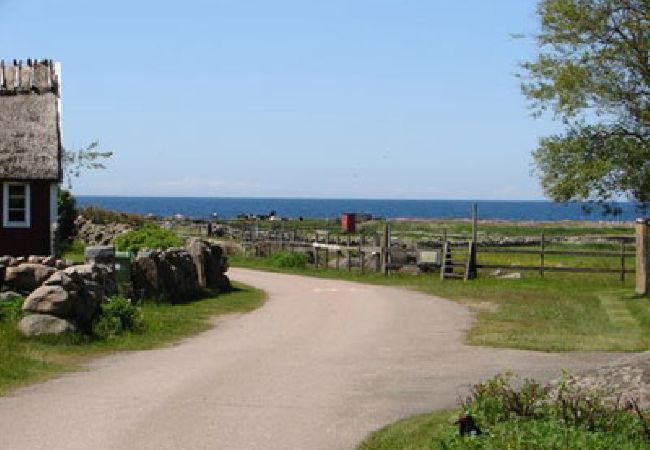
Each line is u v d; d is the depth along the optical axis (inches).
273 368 579.2
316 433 406.6
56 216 1173.1
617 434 339.9
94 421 418.3
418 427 412.5
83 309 671.8
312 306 975.6
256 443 386.6
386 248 1472.7
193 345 679.7
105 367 569.9
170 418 428.8
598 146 1117.7
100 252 825.5
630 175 1095.0
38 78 1212.5
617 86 1102.4
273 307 965.2
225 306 960.3
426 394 500.1
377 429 415.5
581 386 391.9
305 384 525.0
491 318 874.1
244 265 1674.5
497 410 375.6
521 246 1969.7
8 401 459.8
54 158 1125.7
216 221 2566.4
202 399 474.9
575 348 682.8
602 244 1967.3
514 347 687.7
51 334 634.2
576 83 1098.7
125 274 860.0
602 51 1109.1
